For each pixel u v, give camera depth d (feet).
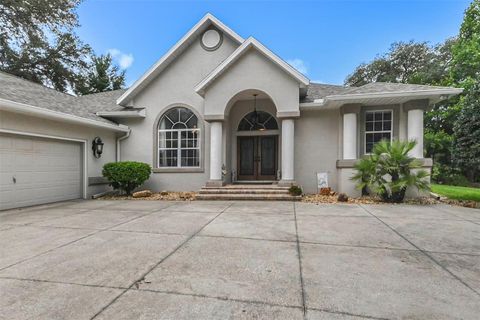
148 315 8.16
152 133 41.55
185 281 10.48
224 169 37.76
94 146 37.11
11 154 26.99
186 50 41.47
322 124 37.40
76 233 17.57
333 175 37.01
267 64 34.58
